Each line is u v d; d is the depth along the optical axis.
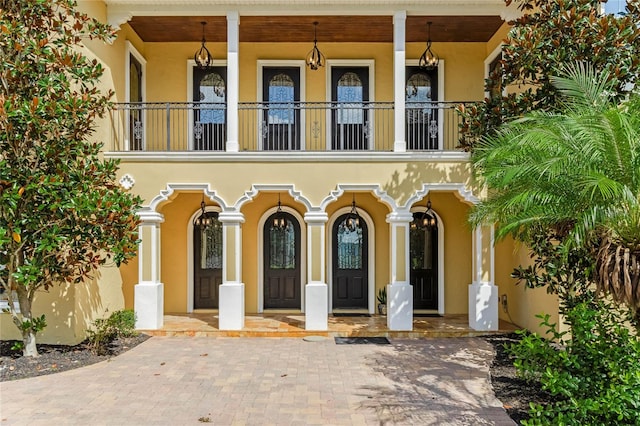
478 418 4.75
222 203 8.69
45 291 7.56
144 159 8.68
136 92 10.26
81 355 6.98
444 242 10.46
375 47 10.49
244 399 5.27
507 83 6.88
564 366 4.66
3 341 7.56
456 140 10.41
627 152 4.26
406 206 8.66
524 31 6.51
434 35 10.09
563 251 4.71
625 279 4.28
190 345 7.78
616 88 5.90
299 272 10.60
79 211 6.10
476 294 8.66
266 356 7.09
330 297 10.51
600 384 4.16
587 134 4.43
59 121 6.30
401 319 8.57
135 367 6.46
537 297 8.31
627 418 3.73
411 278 10.62
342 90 10.58
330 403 5.17
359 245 10.62
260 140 9.99
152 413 4.86
